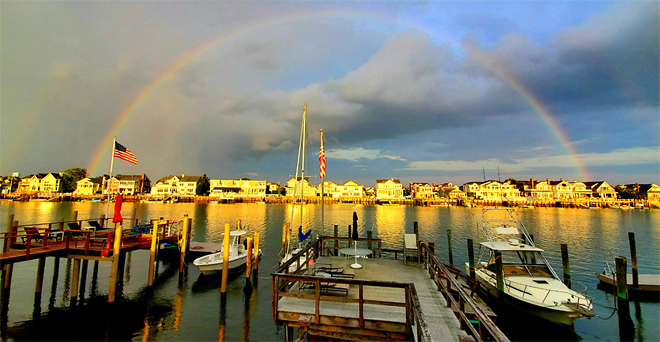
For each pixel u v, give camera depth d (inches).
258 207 4247.0
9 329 552.4
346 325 318.0
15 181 5954.7
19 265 933.2
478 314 247.4
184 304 695.7
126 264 988.6
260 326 602.9
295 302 370.3
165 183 5541.3
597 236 1856.5
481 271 751.1
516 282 625.0
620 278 610.5
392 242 1644.9
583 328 615.8
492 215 3289.9
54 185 5310.0
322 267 526.6
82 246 679.7
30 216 2517.2
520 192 5388.8
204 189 5708.7
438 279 438.0
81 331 558.6
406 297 305.6
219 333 573.6
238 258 919.0
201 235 1739.7
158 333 565.6
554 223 2551.7
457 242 1615.4
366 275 498.9
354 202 5334.6
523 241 737.0
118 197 745.0
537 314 571.2
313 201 5191.9
